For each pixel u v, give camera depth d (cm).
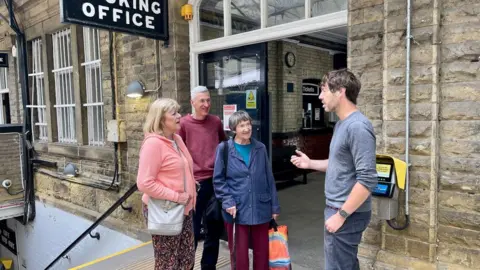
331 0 328
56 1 633
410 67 259
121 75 521
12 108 803
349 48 295
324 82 211
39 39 723
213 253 318
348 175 201
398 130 268
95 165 594
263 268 279
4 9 779
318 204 569
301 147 851
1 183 704
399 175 257
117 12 379
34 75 744
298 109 848
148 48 472
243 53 405
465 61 240
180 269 267
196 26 444
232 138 292
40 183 726
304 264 345
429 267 257
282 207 552
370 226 289
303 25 339
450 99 248
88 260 595
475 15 236
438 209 257
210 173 320
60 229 664
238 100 414
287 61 809
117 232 536
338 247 204
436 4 246
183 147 263
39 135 758
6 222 859
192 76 449
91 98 610
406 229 269
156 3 416
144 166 236
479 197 239
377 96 282
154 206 243
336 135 207
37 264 745
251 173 273
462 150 244
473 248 243
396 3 264
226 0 409
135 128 501
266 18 374
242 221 271
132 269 350
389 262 275
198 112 317
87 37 606
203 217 325
